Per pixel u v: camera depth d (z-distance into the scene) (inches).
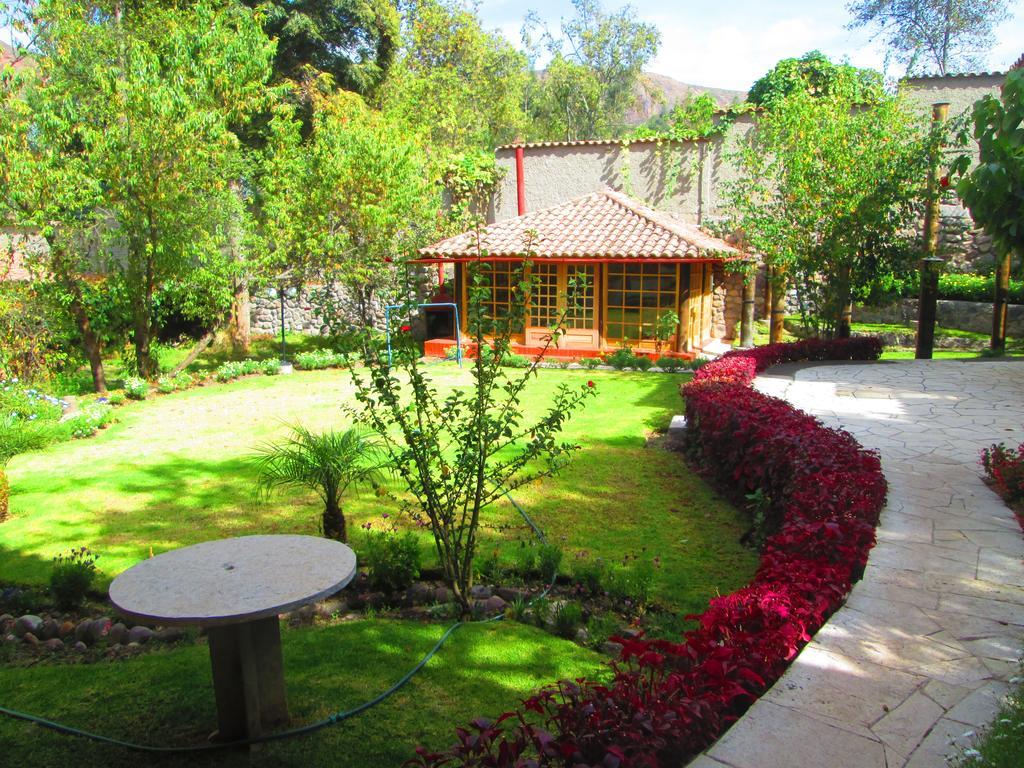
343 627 192.7
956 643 150.3
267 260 640.4
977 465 290.2
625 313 660.1
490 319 207.3
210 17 584.7
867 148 569.9
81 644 193.9
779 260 598.9
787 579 157.9
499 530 263.7
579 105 1587.1
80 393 574.6
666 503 290.2
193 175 545.6
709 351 676.1
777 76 922.1
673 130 768.3
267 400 530.0
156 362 594.6
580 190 802.8
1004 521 227.1
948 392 437.1
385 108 1042.7
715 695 114.7
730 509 281.7
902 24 1261.1
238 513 290.0
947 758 110.0
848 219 575.5
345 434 245.0
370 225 698.2
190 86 555.5
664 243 625.6
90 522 283.6
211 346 789.9
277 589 140.0
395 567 217.2
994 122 172.2
